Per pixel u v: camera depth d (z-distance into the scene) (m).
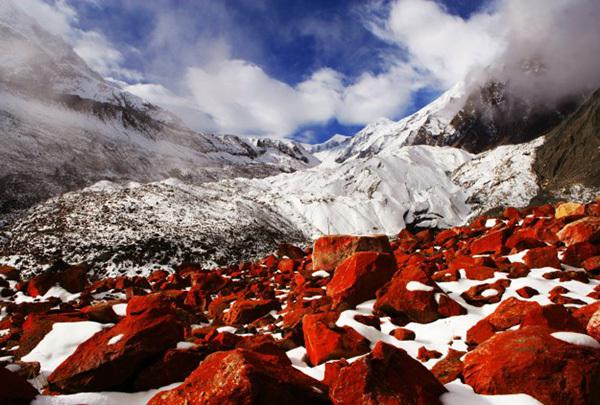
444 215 89.50
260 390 3.97
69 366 5.60
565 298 7.62
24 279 28.25
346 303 8.59
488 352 4.69
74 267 16.11
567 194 78.12
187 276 19.69
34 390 4.62
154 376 5.59
